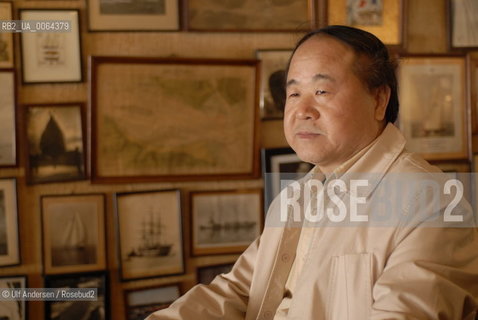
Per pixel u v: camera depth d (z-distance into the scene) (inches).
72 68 92.1
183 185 98.0
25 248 92.3
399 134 51.6
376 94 51.7
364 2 101.9
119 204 94.5
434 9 106.8
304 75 50.2
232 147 98.7
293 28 99.6
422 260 41.5
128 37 94.3
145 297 96.8
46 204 92.1
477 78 107.3
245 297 59.4
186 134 96.7
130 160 94.7
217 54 98.0
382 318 38.9
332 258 47.4
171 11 95.4
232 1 97.3
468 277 42.4
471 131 107.0
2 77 89.9
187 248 98.5
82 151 93.0
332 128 49.1
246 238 100.2
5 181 90.6
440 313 38.7
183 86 96.1
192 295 58.6
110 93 93.3
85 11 92.7
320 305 46.8
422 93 105.4
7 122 90.3
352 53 49.8
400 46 103.6
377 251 45.3
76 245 93.3
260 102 99.2
